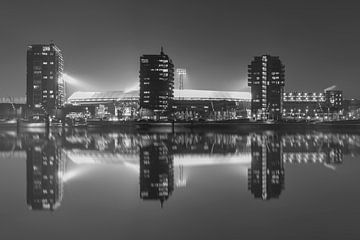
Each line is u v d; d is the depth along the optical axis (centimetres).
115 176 6906
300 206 4578
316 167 7988
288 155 10412
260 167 8019
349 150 11938
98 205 4728
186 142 15600
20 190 5644
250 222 3972
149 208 4578
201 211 4412
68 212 4419
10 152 11469
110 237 3594
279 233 3628
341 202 4762
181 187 5831
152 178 6675
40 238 3581
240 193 5356
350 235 3553
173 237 3578
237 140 16800
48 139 17662
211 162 8931
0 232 3741
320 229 3719
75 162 8994
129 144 14612
